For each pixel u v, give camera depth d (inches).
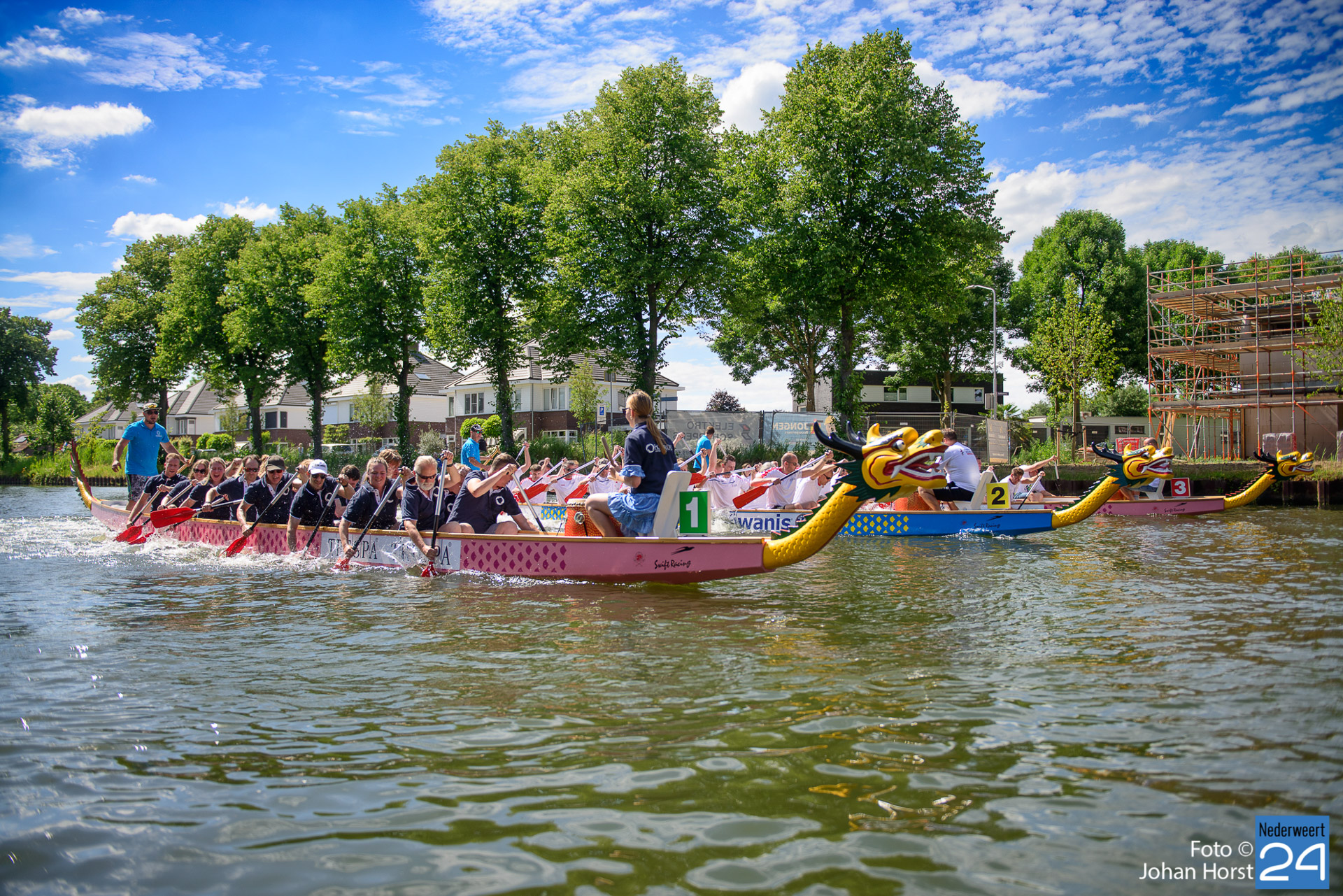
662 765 125.1
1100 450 493.0
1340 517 679.7
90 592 283.0
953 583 303.3
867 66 1139.9
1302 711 148.5
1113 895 89.3
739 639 209.3
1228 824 105.4
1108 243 1984.5
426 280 1422.2
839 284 1139.3
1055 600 265.3
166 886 92.4
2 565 351.9
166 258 2176.4
